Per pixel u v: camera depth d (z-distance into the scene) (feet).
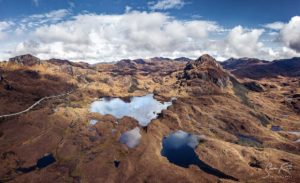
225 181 587.27
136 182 594.65
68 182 590.55
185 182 589.73
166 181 595.06
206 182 590.55
